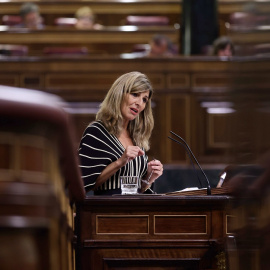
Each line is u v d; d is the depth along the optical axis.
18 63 18.81
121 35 22.80
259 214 4.32
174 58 18.78
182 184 14.79
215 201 8.54
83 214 8.45
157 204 8.50
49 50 20.91
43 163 3.90
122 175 9.94
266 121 3.86
